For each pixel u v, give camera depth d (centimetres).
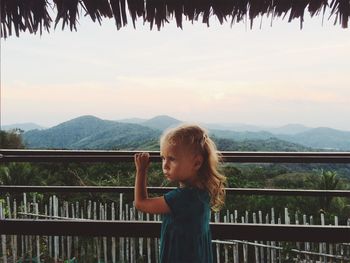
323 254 542
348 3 208
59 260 580
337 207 702
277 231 122
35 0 201
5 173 827
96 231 125
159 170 652
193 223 145
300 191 332
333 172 842
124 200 652
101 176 838
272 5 213
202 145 149
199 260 144
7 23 203
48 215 608
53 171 870
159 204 146
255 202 674
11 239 568
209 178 150
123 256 565
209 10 214
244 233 124
